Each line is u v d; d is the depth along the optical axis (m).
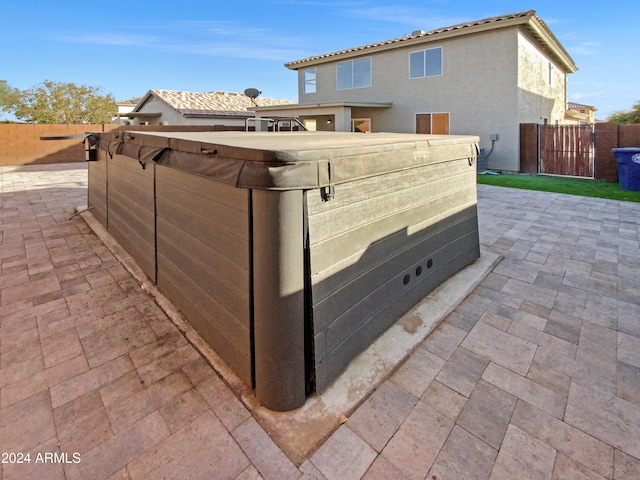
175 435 1.75
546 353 2.35
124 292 3.20
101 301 3.05
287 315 1.81
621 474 1.54
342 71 14.84
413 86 12.94
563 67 15.60
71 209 6.13
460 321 2.73
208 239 2.25
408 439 1.72
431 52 12.34
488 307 2.94
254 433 1.76
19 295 3.15
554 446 1.68
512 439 1.72
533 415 1.86
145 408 1.91
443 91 12.23
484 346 2.43
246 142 2.23
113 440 1.72
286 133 4.32
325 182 1.84
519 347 2.42
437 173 3.01
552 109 14.64
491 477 1.54
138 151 3.08
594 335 2.55
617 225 5.25
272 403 1.88
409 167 2.54
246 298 1.95
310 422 1.82
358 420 1.84
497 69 11.02
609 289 3.24
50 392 2.03
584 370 2.19
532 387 2.05
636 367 2.21
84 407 1.92
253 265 1.85
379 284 2.44
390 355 2.30
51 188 8.15
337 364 2.12
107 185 4.65
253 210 1.78
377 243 2.38
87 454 1.65
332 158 1.86
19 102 26.81
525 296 3.12
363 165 2.09
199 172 2.10
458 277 3.41
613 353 2.35
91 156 5.25
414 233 2.79
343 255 2.09
